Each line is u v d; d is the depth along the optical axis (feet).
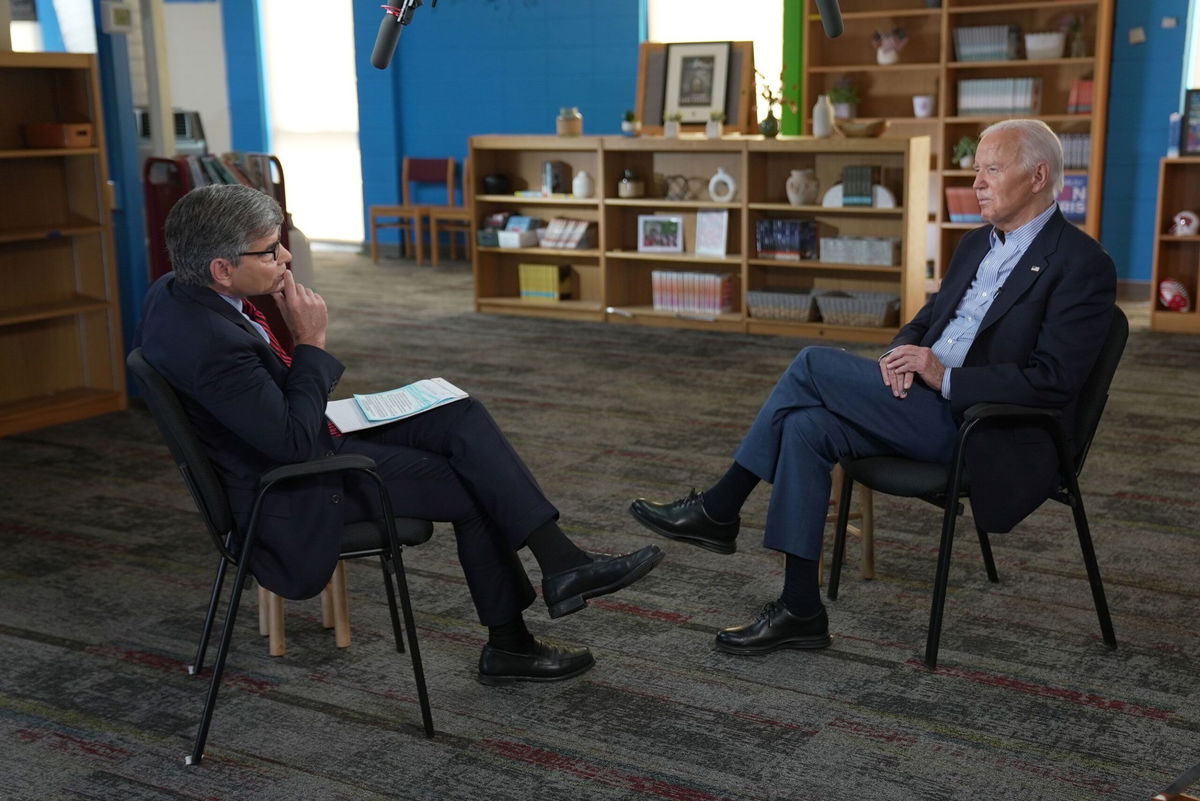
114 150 17.22
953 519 8.64
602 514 12.57
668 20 31.50
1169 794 4.91
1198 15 25.02
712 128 22.98
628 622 9.80
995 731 7.95
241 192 7.45
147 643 9.50
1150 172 25.21
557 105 33.27
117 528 12.28
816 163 22.20
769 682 8.70
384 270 32.94
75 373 17.35
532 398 17.78
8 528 12.29
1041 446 8.58
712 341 22.04
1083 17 24.89
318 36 37.06
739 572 10.89
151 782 7.47
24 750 7.88
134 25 17.24
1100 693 8.46
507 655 8.70
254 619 9.94
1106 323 8.63
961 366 9.17
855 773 7.46
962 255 9.57
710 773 7.49
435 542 11.74
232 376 7.20
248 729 8.12
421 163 35.24
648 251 23.70
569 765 7.61
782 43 27.99
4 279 16.22
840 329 21.86
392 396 8.45
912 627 9.61
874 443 9.02
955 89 26.20
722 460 14.53
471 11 33.99
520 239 24.85
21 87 15.93
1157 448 14.65
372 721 8.20
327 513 7.63
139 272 17.71
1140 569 10.79
